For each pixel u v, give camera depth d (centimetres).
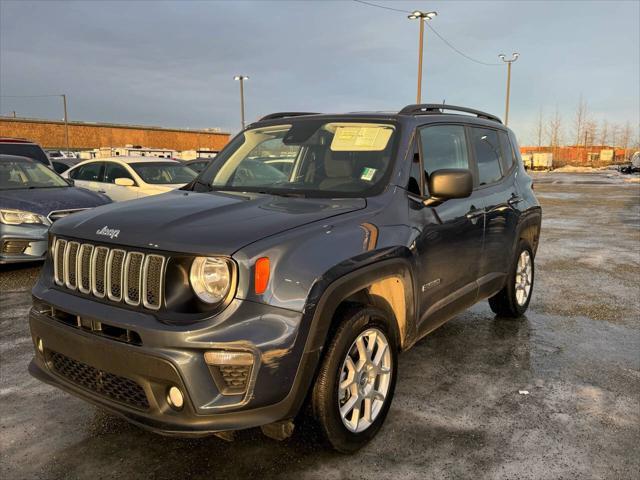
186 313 238
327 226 275
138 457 287
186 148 8606
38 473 273
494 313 541
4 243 674
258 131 420
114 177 1050
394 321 314
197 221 267
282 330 238
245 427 234
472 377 388
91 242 270
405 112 378
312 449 294
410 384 376
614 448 296
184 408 233
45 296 282
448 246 364
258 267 238
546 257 841
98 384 264
